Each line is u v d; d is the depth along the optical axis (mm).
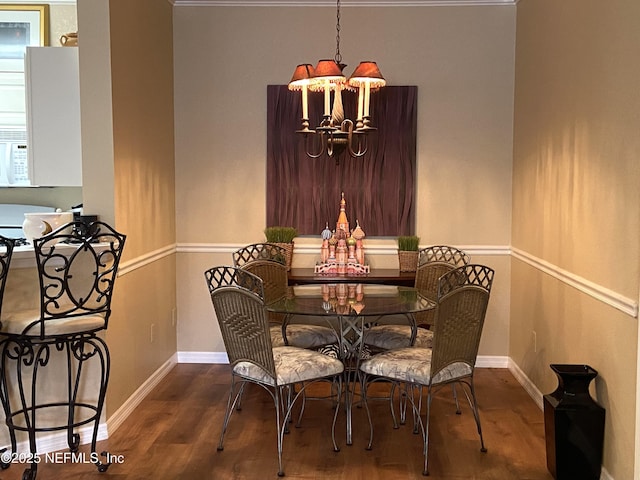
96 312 3178
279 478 3197
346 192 5008
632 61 2766
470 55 4926
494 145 4957
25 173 5004
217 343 5219
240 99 5047
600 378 3113
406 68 4949
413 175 4973
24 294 3340
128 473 3236
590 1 3271
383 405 4254
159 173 4676
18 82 5004
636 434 2707
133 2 4051
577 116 3463
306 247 5051
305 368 3385
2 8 5355
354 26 4953
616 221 2930
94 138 3666
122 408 3938
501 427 3857
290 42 4992
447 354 3301
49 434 3471
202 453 3484
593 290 3188
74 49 3762
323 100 4961
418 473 3260
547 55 4031
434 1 4895
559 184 3773
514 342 4879
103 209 3693
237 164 5086
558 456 3098
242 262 5098
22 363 3363
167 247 4883
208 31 5012
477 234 5008
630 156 2785
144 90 4293
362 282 4617
